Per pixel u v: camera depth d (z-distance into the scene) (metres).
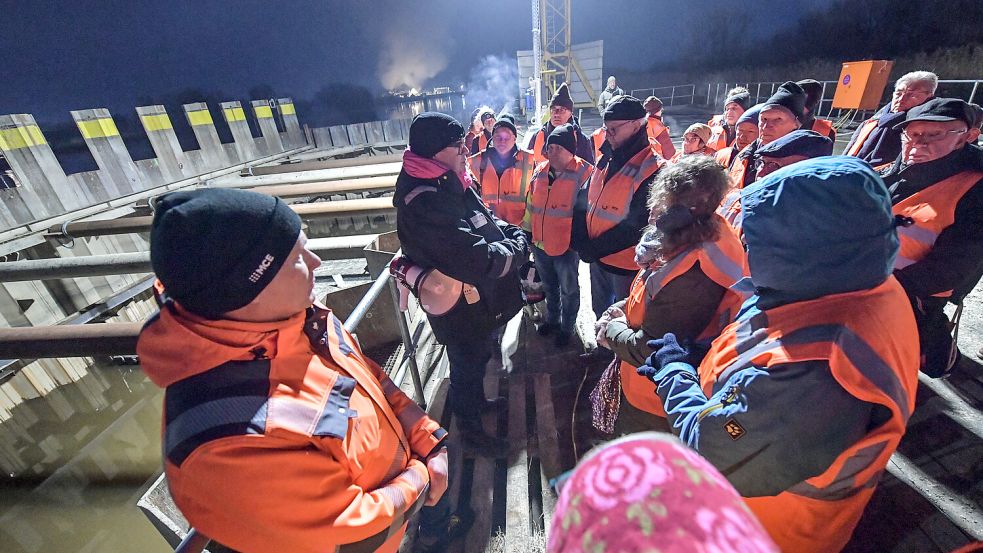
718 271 1.32
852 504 0.94
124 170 8.79
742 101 4.53
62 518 5.66
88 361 7.12
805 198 0.82
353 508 0.82
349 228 8.77
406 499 0.96
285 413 0.75
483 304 1.92
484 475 2.15
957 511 1.80
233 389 0.74
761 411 0.90
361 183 6.56
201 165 10.55
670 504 0.32
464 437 2.30
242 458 0.69
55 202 7.47
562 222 2.77
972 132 1.82
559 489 0.41
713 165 1.32
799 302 0.93
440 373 3.00
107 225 6.54
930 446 2.10
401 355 3.37
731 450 0.96
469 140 5.25
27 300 6.66
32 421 6.30
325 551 0.79
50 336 1.85
